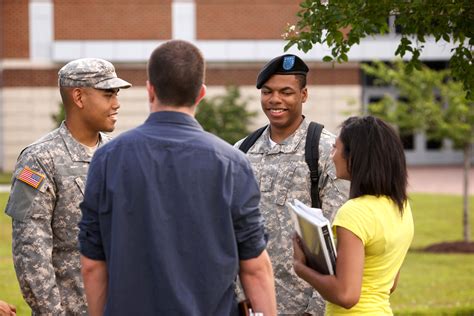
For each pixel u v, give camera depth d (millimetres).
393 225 4500
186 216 3967
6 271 13664
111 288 3979
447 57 32500
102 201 4027
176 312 3910
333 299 4402
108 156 4062
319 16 6773
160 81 4098
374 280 4508
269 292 4125
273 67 5895
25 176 5383
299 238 4738
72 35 33500
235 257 4020
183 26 33875
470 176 33594
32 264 5293
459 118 18125
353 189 4578
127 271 3955
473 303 11602
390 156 4527
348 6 6789
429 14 6859
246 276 4125
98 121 5605
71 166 5535
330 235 4348
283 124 5949
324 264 4453
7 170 33594
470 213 21938
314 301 5652
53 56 33406
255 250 4082
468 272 14141
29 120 33562
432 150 39844
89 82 5547
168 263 3926
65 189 5500
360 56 34000
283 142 6004
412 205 23406
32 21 33375
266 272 4133
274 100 5910
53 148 5527
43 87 33531
